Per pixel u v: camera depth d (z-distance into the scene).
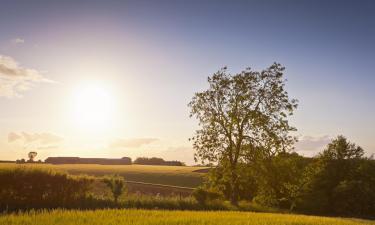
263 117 49.75
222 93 51.47
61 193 31.67
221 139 51.59
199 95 52.31
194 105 52.56
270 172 51.72
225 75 51.88
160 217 18.78
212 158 51.59
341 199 62.03
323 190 63.19
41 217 16.55
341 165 66.19
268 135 49.94
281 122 50.62
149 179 88.12
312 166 65.12
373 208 62.44
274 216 23.89
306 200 60.78
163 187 73.00
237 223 17.53
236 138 50.88
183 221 17.27
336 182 64.69
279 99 50.72
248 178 52.38
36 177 30.48
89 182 33.88
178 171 110.31
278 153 51.09
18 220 15.56
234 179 52.22
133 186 71.50
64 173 32.50
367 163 66.00
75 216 17.34
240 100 50.44
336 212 62.38
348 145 66.81
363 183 62.69
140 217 18.05
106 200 34.47
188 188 73.75
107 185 35.28
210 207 42.47
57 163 170.00
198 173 102.00
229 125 50.62
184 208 39.47
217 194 47.28
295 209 61.34
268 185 52.59
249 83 50.88
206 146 51.38
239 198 60.66
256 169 51.62
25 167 31.19
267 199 54.78
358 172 65.50
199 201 43.75
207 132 52.00
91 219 16.58
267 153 50.69
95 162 176.75
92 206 32.25
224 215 21.77
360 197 61.50
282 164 52.16
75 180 32.75
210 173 52.69
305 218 24.00
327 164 65.31
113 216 17.94
